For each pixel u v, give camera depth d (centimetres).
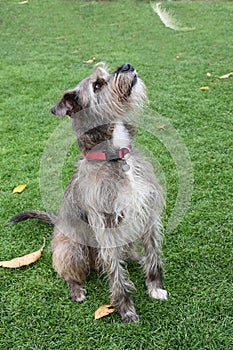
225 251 407
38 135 639
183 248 415
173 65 841
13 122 680
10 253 430
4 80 838
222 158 537
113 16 1214
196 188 488
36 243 443
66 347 333
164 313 353
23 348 335
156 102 688
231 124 613
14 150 605
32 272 407
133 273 402
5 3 1392
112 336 339
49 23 1202
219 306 352
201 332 330
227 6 1218
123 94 331
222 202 466
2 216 482
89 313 362
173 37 1005
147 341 331
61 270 377
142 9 1252
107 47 980
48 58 945
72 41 1048
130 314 352
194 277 383
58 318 359
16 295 383
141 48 953
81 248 371
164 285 379
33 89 791
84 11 1278
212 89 724
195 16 1139
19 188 521
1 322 358
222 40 960
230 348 316
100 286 389
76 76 832
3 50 1018
